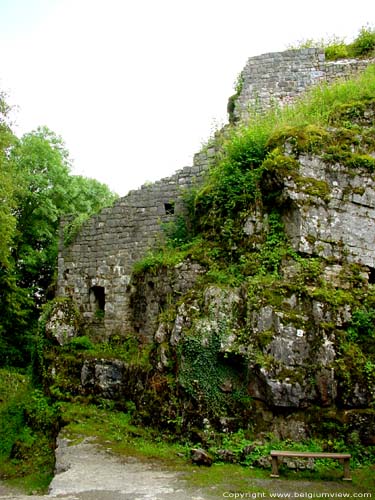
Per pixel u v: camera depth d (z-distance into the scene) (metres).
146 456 11.46
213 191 16.19
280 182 14.19
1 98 20.09
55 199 30.91
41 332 18.44
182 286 15.52
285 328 12.32
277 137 15.20
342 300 12.77
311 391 11.82
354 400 11.55
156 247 18.02
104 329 18.16
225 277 14.06
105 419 14.34
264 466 10.59
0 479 13.02
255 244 14.33
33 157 30.05
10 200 20.52
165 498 8.62
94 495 8.80
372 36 22.36
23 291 27.39
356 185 14.43
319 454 9.95
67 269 19.25
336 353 11.98
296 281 13.17
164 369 13.36
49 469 12.52
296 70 21.30
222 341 12.66
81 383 16.16
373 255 14.17
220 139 18.45
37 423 15.65
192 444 11.97
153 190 18.61
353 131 15.30
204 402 12.35
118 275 18.38
